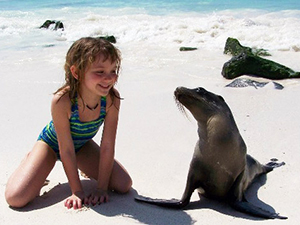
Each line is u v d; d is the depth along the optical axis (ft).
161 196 5.29
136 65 12.66
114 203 5.00
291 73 11.21
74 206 4.83
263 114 8.24
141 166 6.15
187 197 4.97
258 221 4.60
